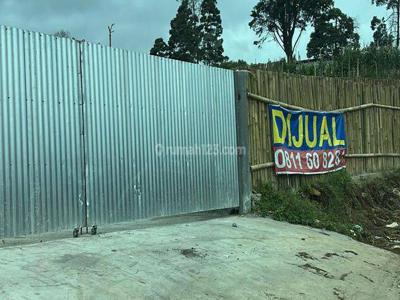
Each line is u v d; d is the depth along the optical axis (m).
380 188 9.59
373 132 10.23
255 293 4.32
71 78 5.11
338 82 9.42
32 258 4.31
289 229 6.52
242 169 7.16
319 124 8.73
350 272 5.36
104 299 3.69
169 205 6.13
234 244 5.46
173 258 4.73
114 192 5.50
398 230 7.88
